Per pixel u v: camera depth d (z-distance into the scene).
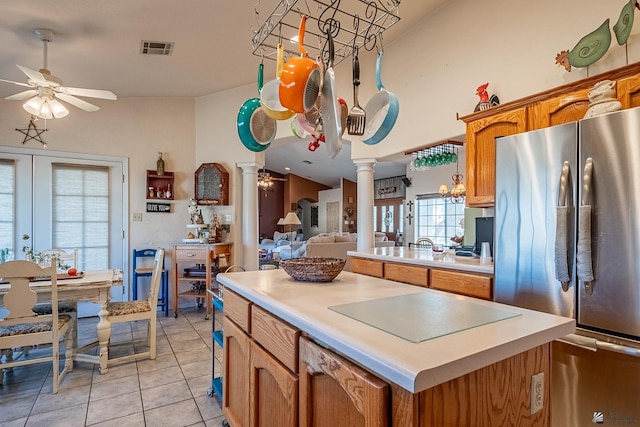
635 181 1.46
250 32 3.05
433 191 7.64
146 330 3.66
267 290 1.53
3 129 3.81
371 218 4.12
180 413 2.11
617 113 1.52
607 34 2.01
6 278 2.23
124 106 4.45
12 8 2.44
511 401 0.94
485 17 2.89
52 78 2.61
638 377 1.47
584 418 1.64
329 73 1.30
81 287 2.58
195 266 4.73
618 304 1.51
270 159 10.30
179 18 2.77
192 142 4.80
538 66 2.52
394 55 3.84
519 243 1.95
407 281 2.92
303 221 14.09
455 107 3.13
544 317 1.10
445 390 0.80
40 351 3.10
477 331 0.96
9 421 2.01
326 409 1.06
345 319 1.08
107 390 2.38
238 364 1.72
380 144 4.01
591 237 1.59
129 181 4.46
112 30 2.83
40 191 4.01
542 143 1.83
